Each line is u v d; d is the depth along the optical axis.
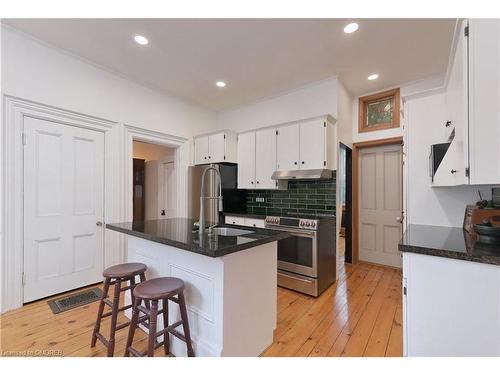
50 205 2.53
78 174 2.74
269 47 2.52
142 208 4.86
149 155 4.70
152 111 3.49
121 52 2.64
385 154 3.66
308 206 3.43
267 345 1.79
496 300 1.14
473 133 1.25
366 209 3.85
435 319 1.28
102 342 1.69
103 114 2.94
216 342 1.48
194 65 2.90
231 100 4.03
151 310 1.44
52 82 2.52
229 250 1.34
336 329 2.04
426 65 2.87
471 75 1.25
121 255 3.07
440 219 2.20
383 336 1.93
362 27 2.20
